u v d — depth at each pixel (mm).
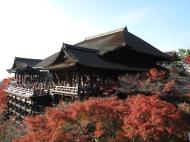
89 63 29797
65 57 32281
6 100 44156
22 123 28016
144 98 17453
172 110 16953
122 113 16969
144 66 38938
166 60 42688
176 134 17312
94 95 28703
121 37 38500
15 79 55812
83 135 15945
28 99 34000
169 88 28109
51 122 15930
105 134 16656
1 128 28266
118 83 30281
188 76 38844
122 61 36625
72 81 32969
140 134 15492
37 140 15289
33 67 43969
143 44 40969
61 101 27828
